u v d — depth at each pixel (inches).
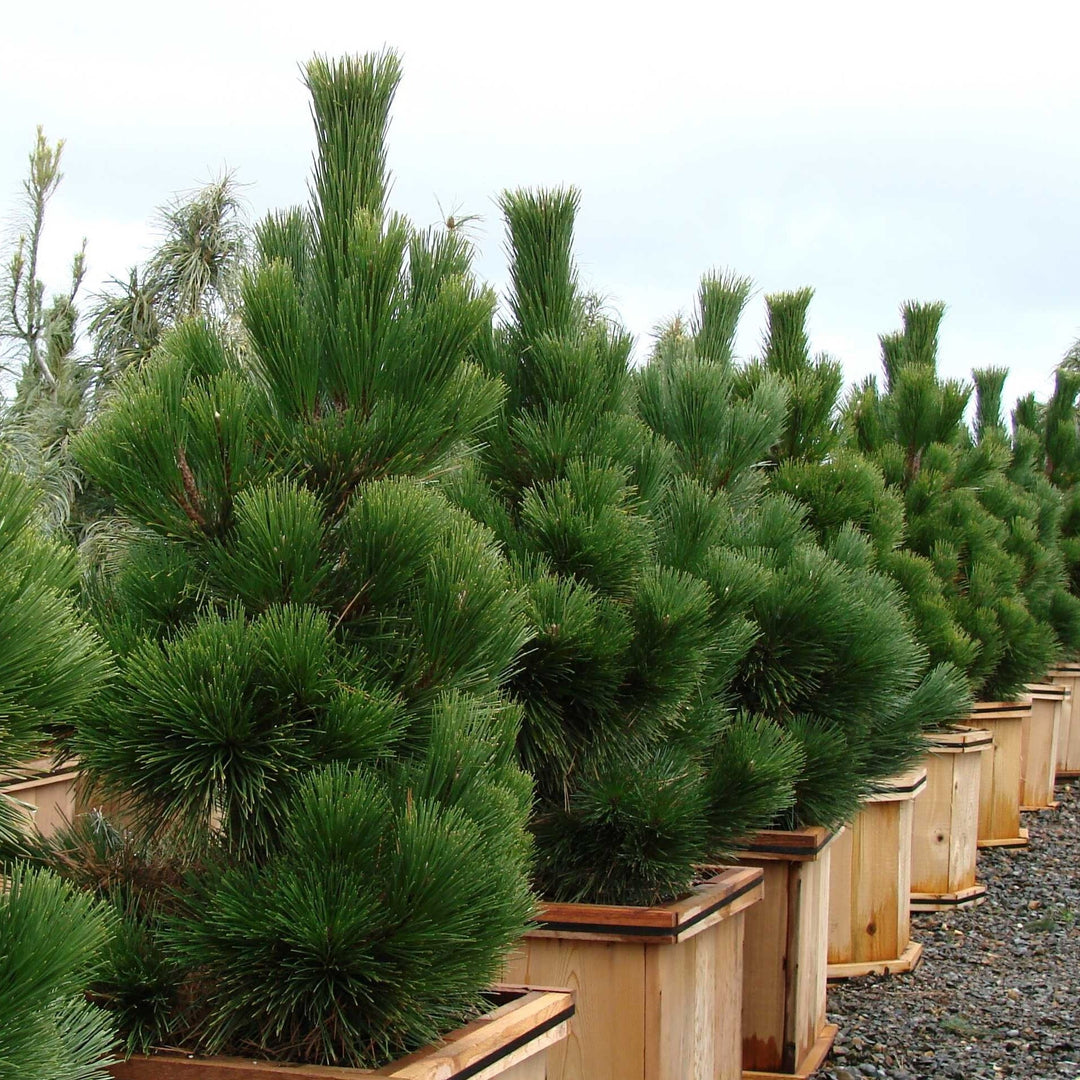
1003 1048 185.9
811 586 158.9
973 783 279.9
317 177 101.5
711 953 137.1
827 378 217.5
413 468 96.3
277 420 92.4
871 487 210.2
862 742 172.6
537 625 111.0
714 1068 138.3
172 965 81.4
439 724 83.7
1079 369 665.6
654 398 166.4
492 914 80.7
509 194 138.7
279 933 77.7
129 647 82.0
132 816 85.9
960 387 315.3
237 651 80.8
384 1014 79.4
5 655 55.5
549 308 137.0
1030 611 379.6
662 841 127.3
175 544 90.4
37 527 62.7
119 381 96.3
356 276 93.6
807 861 165.6
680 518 137.8
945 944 246.4
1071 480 481.7
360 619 89.3
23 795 158.6
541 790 129.3
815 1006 179.0
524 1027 89.2
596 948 124.3
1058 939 250.2
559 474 128.0
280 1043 81.4
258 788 80.2
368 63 100.9
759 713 152.9
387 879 79.1
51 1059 58.0
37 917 57.9
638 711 120.5
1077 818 377.4
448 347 94.3
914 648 169.9
